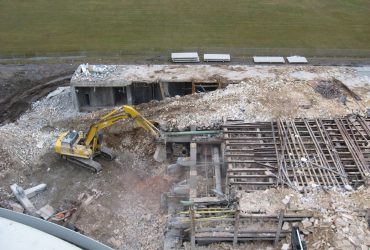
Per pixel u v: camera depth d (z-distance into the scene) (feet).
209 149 71.05
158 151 69.26
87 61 104.53
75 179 67.97
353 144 66.39
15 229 48.67
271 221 54.85
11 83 96.07
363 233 51.80
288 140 67.51
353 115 73.51
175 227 56.24
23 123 82.17
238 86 83.05
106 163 70.90
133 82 86.48
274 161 63.93
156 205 62.49
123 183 66.74
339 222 53.16
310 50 106.73
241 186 59.88
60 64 103.60
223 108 76.02
